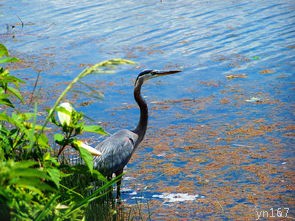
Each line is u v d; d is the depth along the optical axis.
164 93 17.02
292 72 18.09
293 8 25.30
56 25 24.23
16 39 22.69
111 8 26.70
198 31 22.72
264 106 15.55
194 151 13.11
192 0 27.80
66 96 16.95
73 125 6.30
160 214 10.36
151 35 22.44
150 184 11.67
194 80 17.92
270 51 20.19
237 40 21.50
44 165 6.03
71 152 12.69
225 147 13.22
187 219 10.17
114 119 15.17
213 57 19.88
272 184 11.37
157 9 26.22
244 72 18.36
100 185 10.43
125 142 11.81
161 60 19.73
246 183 11.48
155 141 13.80
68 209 6.15
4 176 4.67
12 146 6.29
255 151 12.91
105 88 17.59
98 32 23.09
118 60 4.84
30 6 27.61
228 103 15.91
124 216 10.05
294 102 15.69
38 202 5.84
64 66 19.53
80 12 26.14
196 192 11.23
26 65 19.83
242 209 10.47
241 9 25.62
